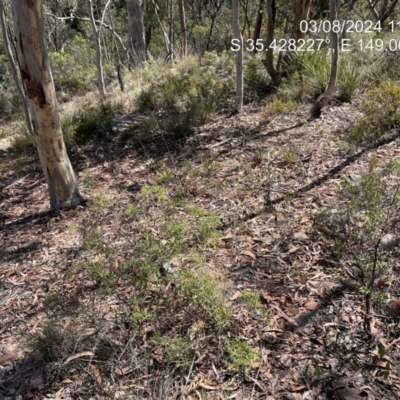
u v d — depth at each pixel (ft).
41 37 11.63
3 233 13.21
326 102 17.72
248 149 15.98
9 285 10.55
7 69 45.96
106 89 33.45
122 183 15.25
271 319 8.12
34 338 8.30
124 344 7.87
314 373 6.93
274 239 10.43
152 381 7.14
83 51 51.31
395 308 7.84
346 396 6.56
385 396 6.49
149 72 30.63
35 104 12.28
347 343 7.43
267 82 23.62
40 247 12.00
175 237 9.68
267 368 7.20
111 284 9.15
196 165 15.48
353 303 8.22
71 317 8.57
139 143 18.98
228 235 10.84
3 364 8.11
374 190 9.55
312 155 14.52
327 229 9.93
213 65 29.30
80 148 19.53
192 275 8.27
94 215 13.07
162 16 50.42
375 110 15.72
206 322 8.02
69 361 7.72
